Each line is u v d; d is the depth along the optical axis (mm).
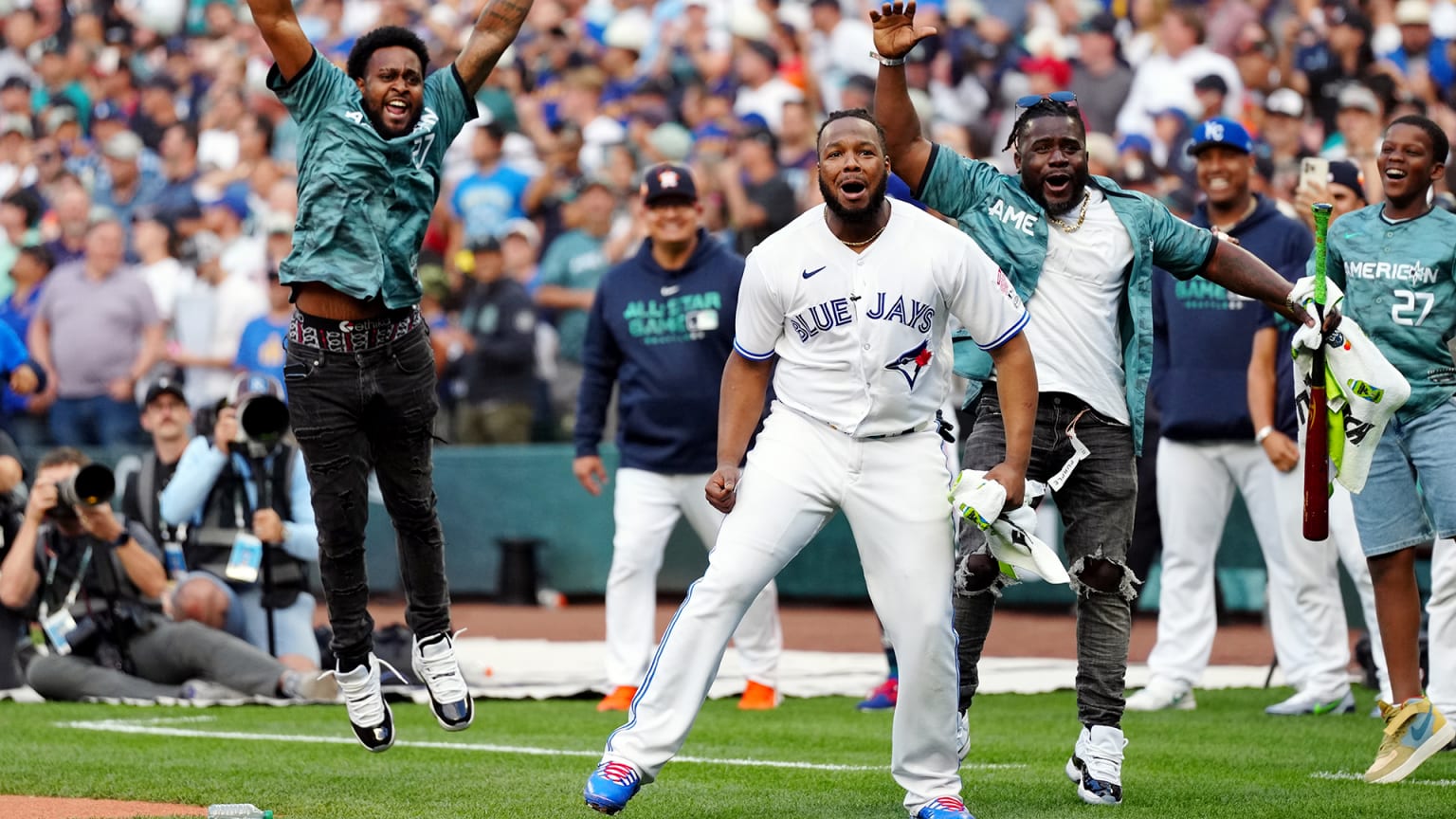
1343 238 19281
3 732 22156
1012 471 14383
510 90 51812
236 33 61562
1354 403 16375
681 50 49969
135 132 58656
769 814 15719
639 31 52188
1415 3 40250
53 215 55031
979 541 16094
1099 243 16297
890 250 14305
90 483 24594
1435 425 18484
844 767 18938
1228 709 24406
